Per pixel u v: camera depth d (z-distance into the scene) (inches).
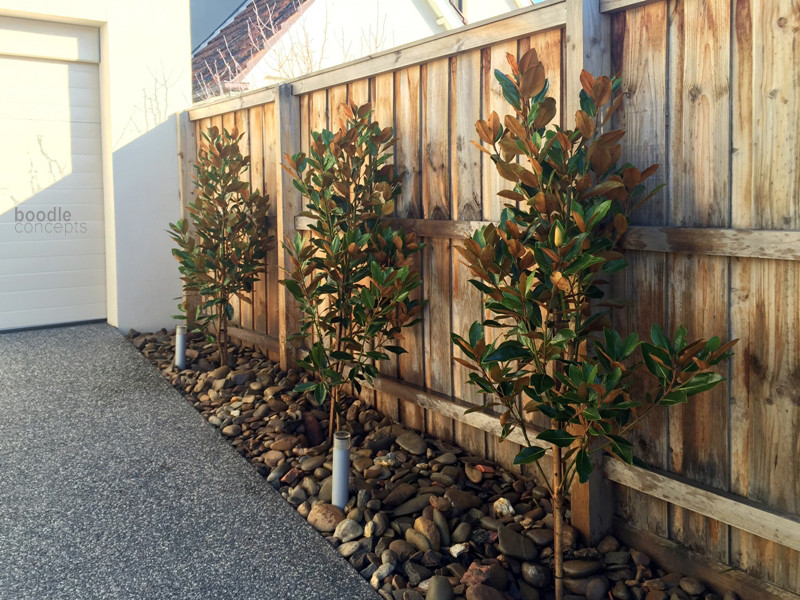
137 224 275.9
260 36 368.8
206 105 253.8
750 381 97.3
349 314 159.0
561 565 103.7
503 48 130.0
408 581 110.1
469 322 143.6
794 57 88.9
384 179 157.1
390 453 151.4
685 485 103.9
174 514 130.6
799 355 91.8
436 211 150.4
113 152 269.4
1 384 203.8
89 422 176.2
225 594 105.7
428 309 154.5
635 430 112.4
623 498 116.6
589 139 107.7
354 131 152.2
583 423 94.5
